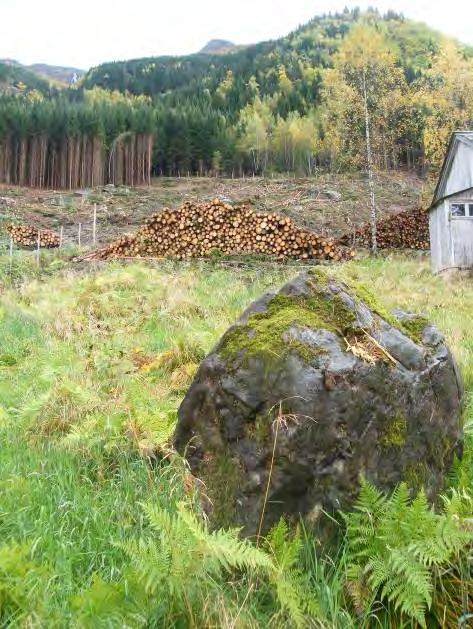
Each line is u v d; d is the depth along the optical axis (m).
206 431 2.21
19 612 1.56
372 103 25.06
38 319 7.48
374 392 2.05
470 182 16.53
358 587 1.73
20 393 4.24
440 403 2.32
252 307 2.44
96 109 47.81
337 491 1.93
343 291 2.36
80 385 4.13
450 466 2.33
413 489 2.08
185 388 4.23
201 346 5.14
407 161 40.88
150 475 2.56
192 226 15.03
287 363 2.04
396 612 1.72
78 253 16.02
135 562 1.77
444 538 1.69
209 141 51.69
